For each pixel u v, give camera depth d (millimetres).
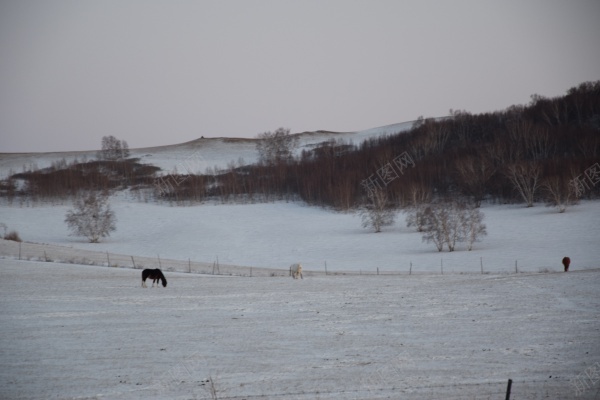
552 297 40750
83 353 28547
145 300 42062
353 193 139875
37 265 60562
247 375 25391
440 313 37156
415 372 25688
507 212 119938
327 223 123688
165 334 32281
